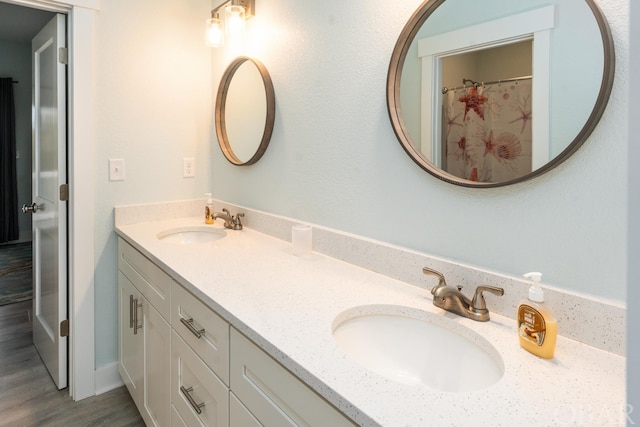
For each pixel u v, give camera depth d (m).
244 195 2.04
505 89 0.97
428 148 1.15
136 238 1.75
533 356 0.80
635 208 0.39
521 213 0.96
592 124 0.82
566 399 0.65
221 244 1.67
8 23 4.01
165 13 2.10
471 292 1.05
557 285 0.90
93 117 1.90
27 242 5.20
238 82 2.04
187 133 2.22
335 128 1.47
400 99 1.21
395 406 0.63
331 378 0.70
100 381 2.02
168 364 1.42
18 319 2.88
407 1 1.20
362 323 1.04
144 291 1.64
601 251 0.83
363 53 1.34
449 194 1.12
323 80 1.51
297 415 0.77
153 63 2.07
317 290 1.14
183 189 2.24
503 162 0.98
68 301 1.98
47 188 2.12
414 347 1.02
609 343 0.81
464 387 0.90
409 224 1.23
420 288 1.17
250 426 0.93
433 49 1.12
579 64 0.84
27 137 5.11
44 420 1.79
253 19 1.90
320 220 1.56
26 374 2.16
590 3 0.82
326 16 1.48
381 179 1.31
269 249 1.59
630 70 0.40
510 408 0.63
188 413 1.27
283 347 0.81
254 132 1.91
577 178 0.86
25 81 5.02
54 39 1.89
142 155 2.07
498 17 0.98
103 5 1.89
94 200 1.94
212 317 1.09
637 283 0.39
